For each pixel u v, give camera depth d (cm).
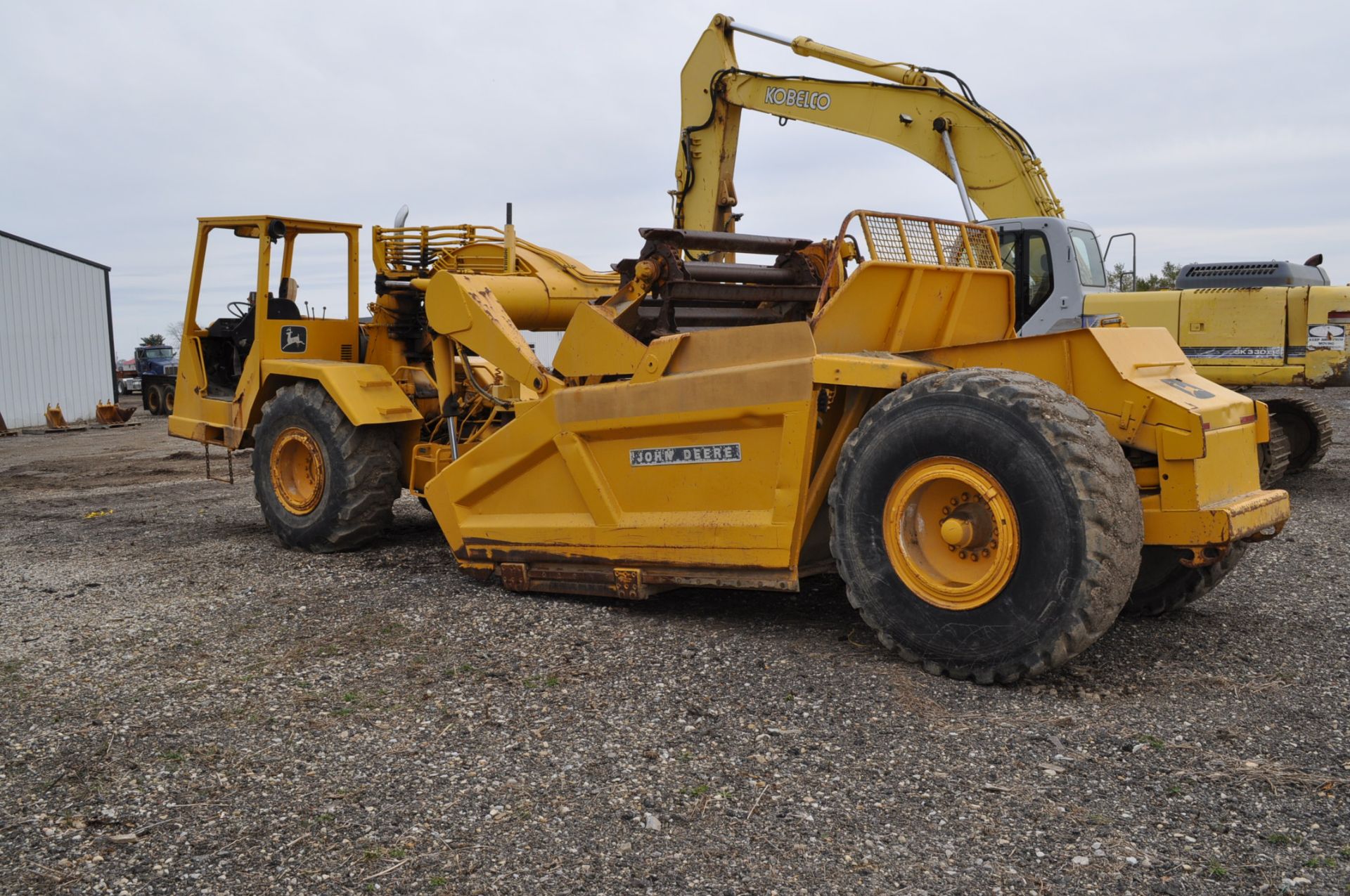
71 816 305
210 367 823
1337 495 819
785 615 495
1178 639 443
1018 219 978
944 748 334
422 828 291
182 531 799
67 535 794
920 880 257
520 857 274
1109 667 408
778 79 1109
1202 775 308
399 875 267
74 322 2356
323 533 679
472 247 719
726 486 469
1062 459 362
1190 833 276
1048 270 968
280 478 707
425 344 762
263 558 675
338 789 318
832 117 1090
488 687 405
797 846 275
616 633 471
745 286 539
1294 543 637
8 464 1441
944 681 394
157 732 368
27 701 404
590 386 513
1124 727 346
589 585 526
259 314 732
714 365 470
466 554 573
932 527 409
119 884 267
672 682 403
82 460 1468
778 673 407
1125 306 924
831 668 411
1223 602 503
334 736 360
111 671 439
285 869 272
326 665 438
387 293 749
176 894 262
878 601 414
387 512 693
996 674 383
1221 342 885
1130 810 289
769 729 353
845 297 448
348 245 770
